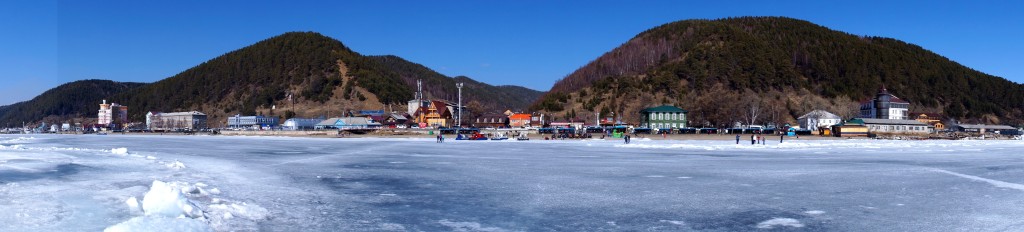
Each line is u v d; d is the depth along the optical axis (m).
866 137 114.25
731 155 51.84
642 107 197.88
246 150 63.06
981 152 58.12
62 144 85.12
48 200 19.38
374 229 16.88
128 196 20.44
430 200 22.80
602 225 17.88
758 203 22.19
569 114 197.62
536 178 31.28
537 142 84.56
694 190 26.05
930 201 22.53
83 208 17.91
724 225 17.91
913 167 38.34
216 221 16.86
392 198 23.25
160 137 133.75
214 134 159.62
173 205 17.09
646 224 18.05
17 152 49.81
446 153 55.78
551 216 19.38
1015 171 35.44
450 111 170.12
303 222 17.59
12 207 17.86
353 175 32.72
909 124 138.12
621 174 33.41
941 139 111.75
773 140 95.56
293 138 114.81
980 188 26.62
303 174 33.19
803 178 31.08
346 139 102.75
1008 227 17.41
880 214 19.67
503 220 18.61
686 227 17.59
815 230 17.14
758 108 167.88
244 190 24.75
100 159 41.16
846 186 27.47
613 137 103.56
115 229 13.76
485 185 27.97
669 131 125.94
